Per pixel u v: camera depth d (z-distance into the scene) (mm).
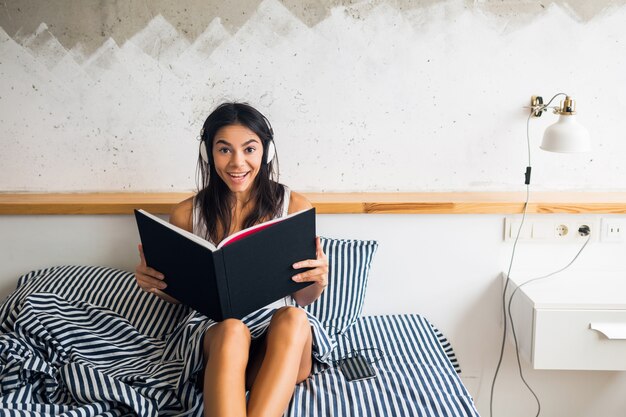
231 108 1722
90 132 2133
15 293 1967
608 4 2014
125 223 2105
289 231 1546
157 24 2051
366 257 2018
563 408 2205
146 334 1862
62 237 2121
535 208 2010
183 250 1506
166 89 2098
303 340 1550
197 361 1546
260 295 1558
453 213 2035
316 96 2100
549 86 2074
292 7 2037
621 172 2129
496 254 2102
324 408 1551
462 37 2051
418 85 2088
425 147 2133
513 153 2127
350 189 2168
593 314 1821
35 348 1719
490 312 2150
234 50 2066
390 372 1729
